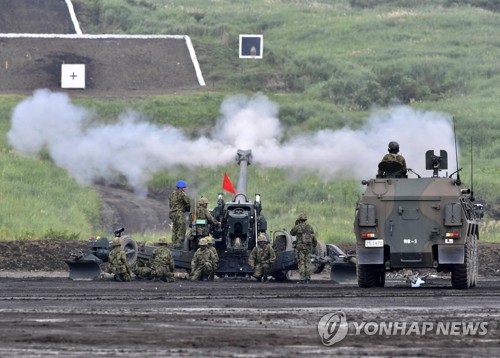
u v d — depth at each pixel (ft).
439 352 139.23
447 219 301.84
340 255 385.91
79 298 238.89
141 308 208.03
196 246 383.45
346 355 135.23
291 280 394.11
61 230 516.32
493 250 457.27
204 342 147.64
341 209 624.59
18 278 357.00
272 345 145.38
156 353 135.13
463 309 208.33
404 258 306.14
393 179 310.45
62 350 137.18
